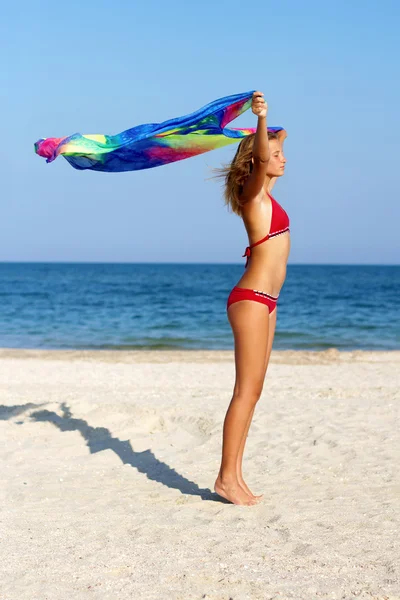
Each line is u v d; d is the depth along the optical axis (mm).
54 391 9664
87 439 6680
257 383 4539
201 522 4184
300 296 47094
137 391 9711
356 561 3484
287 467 5562
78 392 9570
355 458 5785
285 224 4527
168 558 3549
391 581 3223
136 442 6508
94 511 4461
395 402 8570
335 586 3166
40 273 117500
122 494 4895
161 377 11594
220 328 23641
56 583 3240
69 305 36125
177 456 6020
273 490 4918
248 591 3119
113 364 13562
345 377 11445
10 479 5297
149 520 4234
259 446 6301
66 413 7777
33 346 18031
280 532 3941
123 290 55156
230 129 5059
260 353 4469
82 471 5570
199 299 42656
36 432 6945
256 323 4426
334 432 6727
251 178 4328
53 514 4398
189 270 144250
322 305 37312
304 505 4508
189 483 5191
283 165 4574
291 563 3463
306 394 9312
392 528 4000
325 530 3977
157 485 5152
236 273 117375
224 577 3283
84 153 4805
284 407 8211
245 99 4504
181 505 4590
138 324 25031
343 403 8516
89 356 15242
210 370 12641
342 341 19344
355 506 4477
